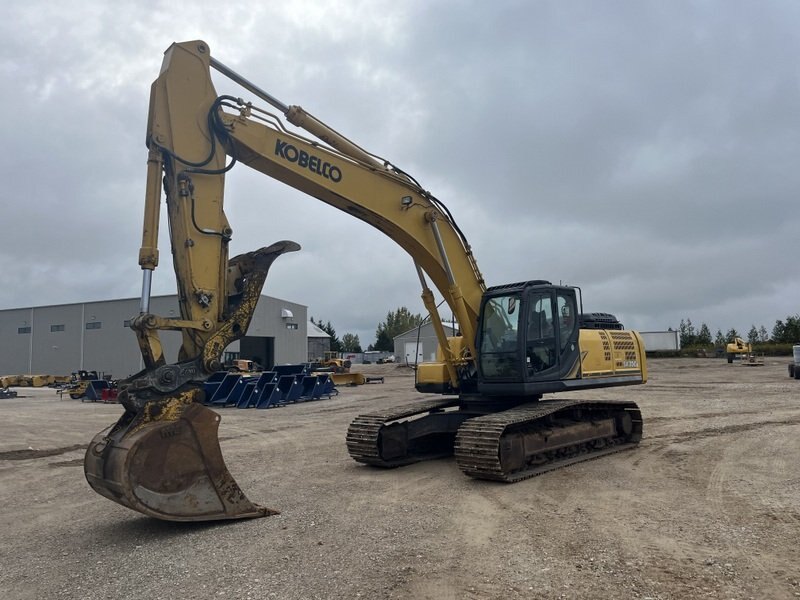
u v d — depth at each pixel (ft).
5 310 173.17
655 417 53.11
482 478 30.17
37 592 17.07
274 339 169.48
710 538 20.18
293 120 27.58
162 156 23.61
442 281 34.04
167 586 17.03
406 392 95.81
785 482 28.12
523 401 35.09
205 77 24.54
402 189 31.48
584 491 27.43
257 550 19.76
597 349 37.29
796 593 15.65
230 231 24.48
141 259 22.70
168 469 21.04
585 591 15.99
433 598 15.72
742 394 73.05
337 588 16.49
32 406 85.97
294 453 40.24
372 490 28.45
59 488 31.71
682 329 280.72
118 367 155.43
